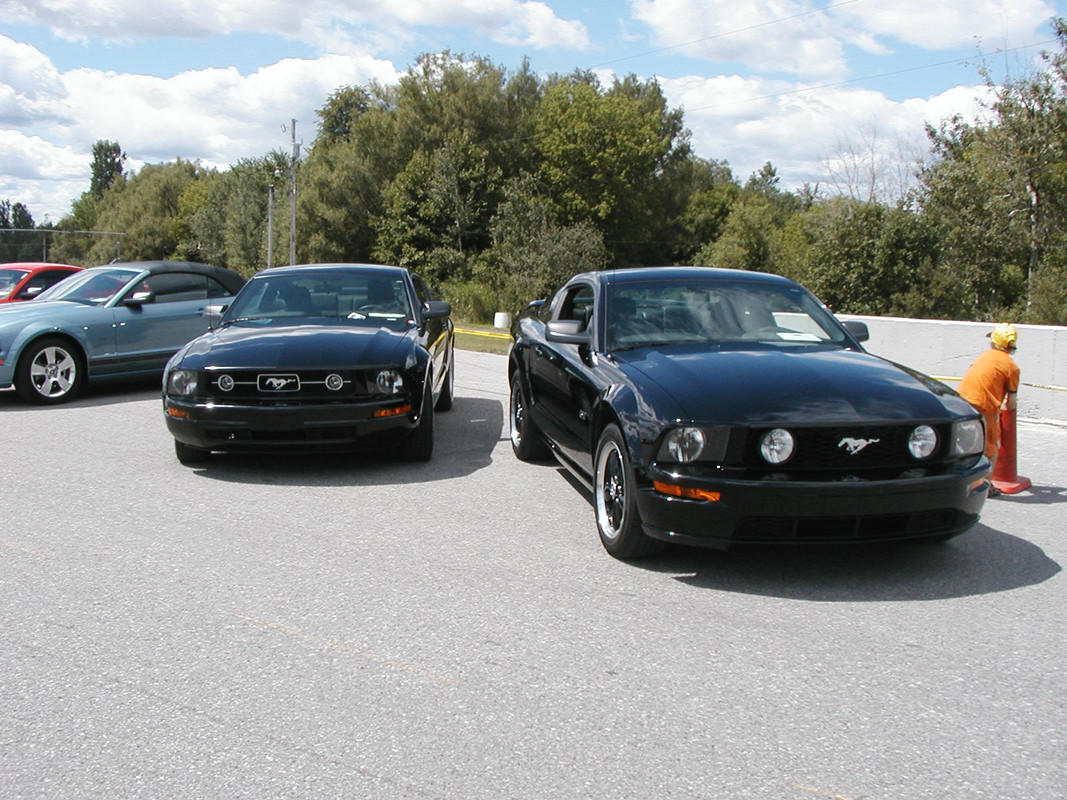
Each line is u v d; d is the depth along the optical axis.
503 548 4.80
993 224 31.59
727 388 4.39
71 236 79.38
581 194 64.25
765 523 4.08
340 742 2.80
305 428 6.16
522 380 6.98
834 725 2.93
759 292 5.75
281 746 2.78
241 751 2.75
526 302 39.31
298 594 4.09
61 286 10.77
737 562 4.61
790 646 3.55
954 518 4.25
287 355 6.30
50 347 9.53
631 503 4.39
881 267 30.67
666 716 2.98
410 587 4.19
